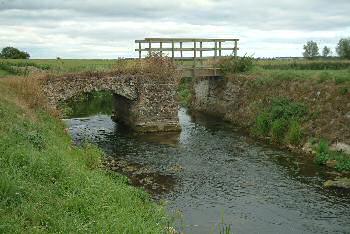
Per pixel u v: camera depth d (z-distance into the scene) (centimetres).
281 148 2350
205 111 3781
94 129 2998
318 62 3828
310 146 2211
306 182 1766
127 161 2095
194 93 4162
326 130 2225
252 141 2542
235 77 3375
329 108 2319
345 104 2233
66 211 998
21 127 1619
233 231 1295
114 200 1203
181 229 1291
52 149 1505
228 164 2045
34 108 2306
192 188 1703
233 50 3550
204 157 2177
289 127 2442
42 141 1532
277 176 1852
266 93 2925
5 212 873
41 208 947
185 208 1485
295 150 2272
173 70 2939
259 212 1452
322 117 2316
